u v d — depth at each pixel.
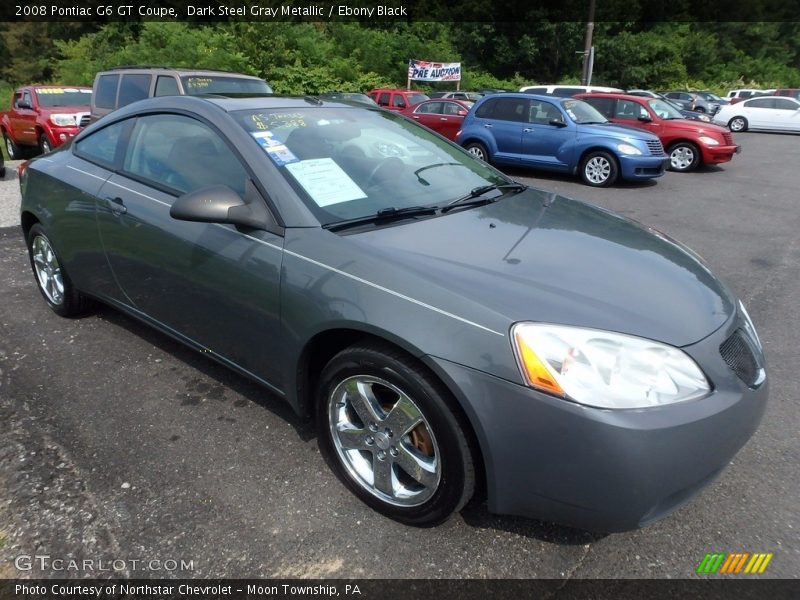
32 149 12.59
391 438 2.18
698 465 1.86
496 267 2.16
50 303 4.04
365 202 2.59
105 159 3.38
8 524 2.21
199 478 2.46
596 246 2.46
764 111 22.80
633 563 2.09
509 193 3.12
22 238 5.98
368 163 2.86
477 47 38.69
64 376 3.24
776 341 3.95
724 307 2.25
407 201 2.70
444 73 26.20
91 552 2.10
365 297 2.10
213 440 2.71
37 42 38.97
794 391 3.28
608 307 1.98
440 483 2.06
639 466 1.78
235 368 2.78
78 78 28.50
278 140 2.72
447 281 2.04
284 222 2.41
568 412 1.79
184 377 3.23
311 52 25.53
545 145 10.82
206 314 2.75
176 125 3.00
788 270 5.51
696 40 44.00
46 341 3.65
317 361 2.49
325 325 2.20
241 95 3.18
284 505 2.33
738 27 49.72
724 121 23.72
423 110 14.77
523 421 1.84
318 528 2.22
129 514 2.26
